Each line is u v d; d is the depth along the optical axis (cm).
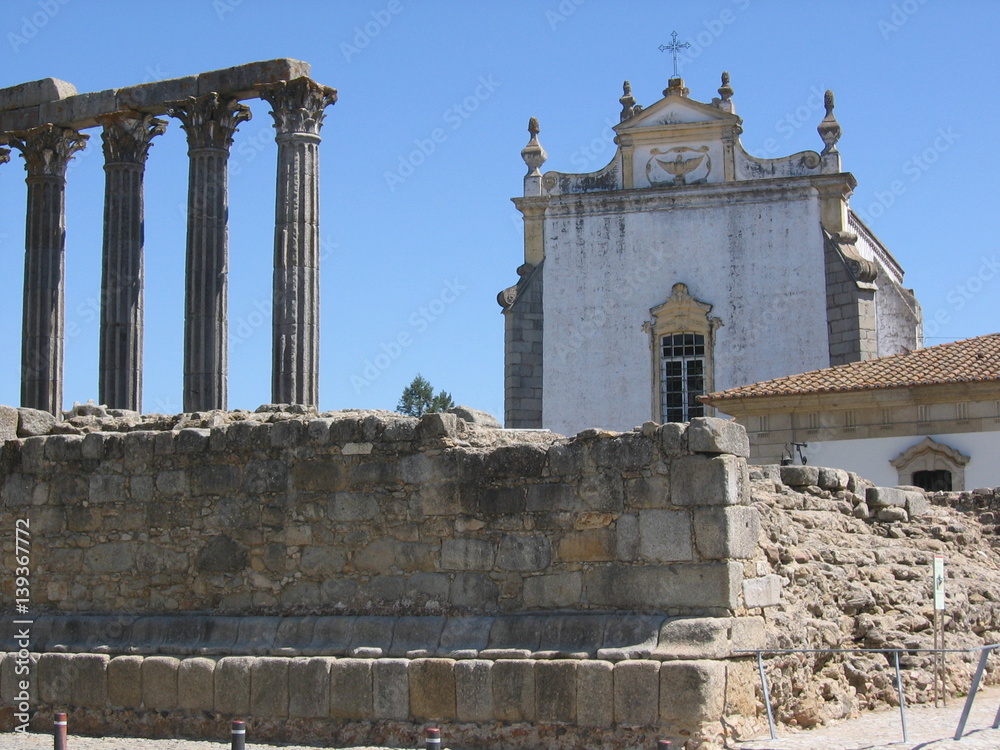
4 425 2142
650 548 1630
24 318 3794
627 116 5331
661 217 5128
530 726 1617
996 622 2234
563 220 5231
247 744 1753
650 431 1650
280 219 3409
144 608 1981
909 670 1909
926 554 2169
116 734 1883
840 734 1625
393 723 1698
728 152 5112
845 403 4125
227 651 1839
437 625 1733
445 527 1773
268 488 1903
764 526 1750
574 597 1673
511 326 5178
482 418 1984
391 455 1823
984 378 3916
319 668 1752
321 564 1853
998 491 2683
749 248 5025
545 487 1709
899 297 5481
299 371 3366
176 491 1977
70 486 2064
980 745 1531
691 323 5031
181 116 3575
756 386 4347
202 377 3462
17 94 3841
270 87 3447
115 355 3622
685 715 1522
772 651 1542
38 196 3803
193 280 3491
